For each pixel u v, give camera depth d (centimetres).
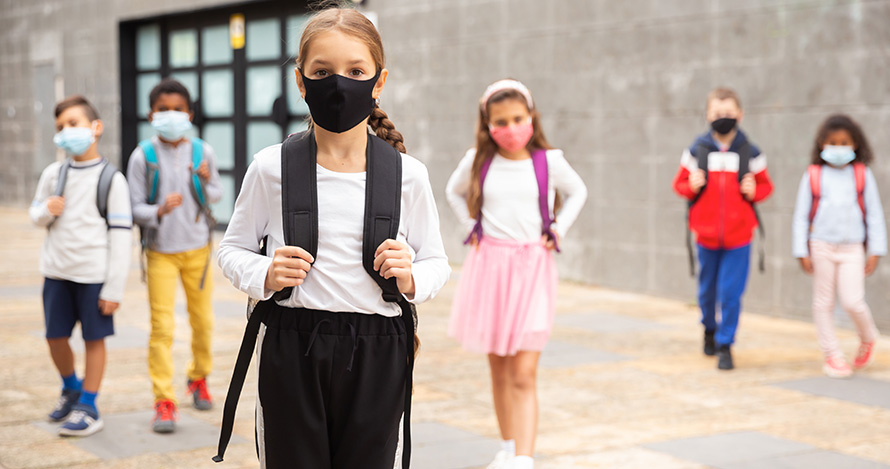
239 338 716
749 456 453
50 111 1828
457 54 1080
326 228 232
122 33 1650
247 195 238
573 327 776
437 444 467
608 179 948
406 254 230
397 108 1157
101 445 457
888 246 744
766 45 809
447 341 718
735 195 632
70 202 465
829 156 609
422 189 241
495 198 427
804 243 621
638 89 912
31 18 1861
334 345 234
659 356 674
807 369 639
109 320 475
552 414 525
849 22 755
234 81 1464
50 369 608
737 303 634
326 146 234
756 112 820
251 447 459
